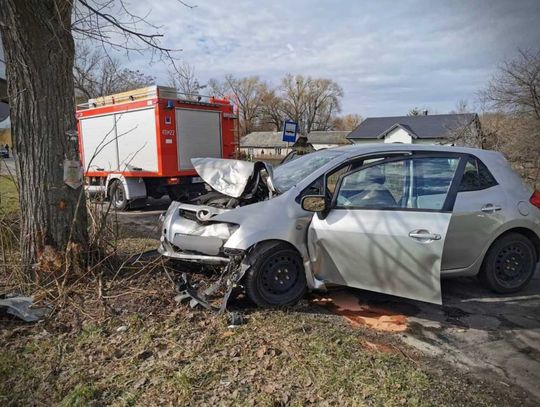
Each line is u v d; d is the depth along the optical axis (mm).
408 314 4355
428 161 4492
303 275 4465
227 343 3518
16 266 4543
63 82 4543
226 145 11727
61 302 4137
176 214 4914
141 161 10664
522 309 4523
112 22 4789
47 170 4484
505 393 3010
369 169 4387
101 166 11625
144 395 2844
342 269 4250
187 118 10711
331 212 4301
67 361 3244
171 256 4797
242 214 4348
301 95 86062
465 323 4168
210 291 4340
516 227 4820
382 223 4035
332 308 4465
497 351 3627
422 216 3975
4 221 5027
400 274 3943
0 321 3797
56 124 4504
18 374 3045
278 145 78125
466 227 4559
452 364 3395
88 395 2803
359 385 2982
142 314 4008
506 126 18188
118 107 10953
